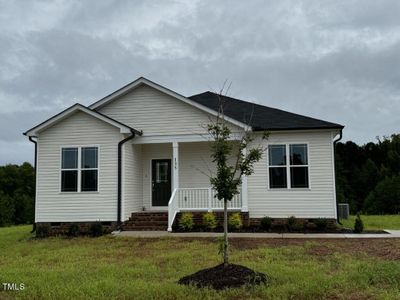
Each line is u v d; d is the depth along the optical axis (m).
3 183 49.00
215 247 11.73
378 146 44.72
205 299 6.54
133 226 16.39
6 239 15.39
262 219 15.82
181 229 15.76
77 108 16.47
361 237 13.47
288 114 18.39
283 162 16.72
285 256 10.18
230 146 8.45
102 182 16.39
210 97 20.98
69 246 12.92
